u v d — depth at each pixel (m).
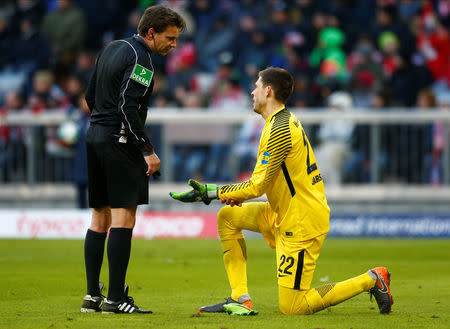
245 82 55.09
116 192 18.80
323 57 55.03
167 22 18.84
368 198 46.25
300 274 18.31
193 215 44.19
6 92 62.06
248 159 46.72
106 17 63.56
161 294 23.27
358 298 22.27
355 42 56.00
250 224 19.14
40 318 18.23
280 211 18.42
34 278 26.58
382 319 17.95
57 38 60.09
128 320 17.78
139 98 18.52
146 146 18.50
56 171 48.31
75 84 51.44
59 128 48.19
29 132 48.47
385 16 55.78
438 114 45.91
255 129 46.69
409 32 55.72
